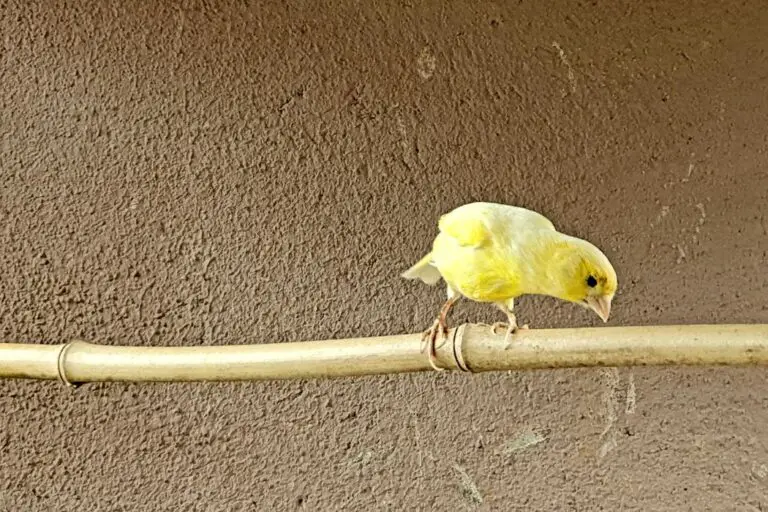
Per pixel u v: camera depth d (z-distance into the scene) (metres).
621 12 1.21
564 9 1.22
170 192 1.23
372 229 1.21
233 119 1.23
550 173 1.20
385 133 1.22
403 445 1.19
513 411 1.19
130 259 1.22
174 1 1.24
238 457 1.20
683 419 1.17
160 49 1.24
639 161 1.19
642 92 1.20
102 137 1.23
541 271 0.89
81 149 1.23
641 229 1.19
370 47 1.23
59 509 1.19
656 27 1.21
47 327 1.21
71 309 1.21
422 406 1.20
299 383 1.21
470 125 1.21
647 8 1.21
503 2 1.22
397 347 0.94
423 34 1.23
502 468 1.18
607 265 0.88
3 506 1.19
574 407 1.18
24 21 1.24
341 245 1.21
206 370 0.96
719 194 1.18
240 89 1.23
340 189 1.22
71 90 1.24
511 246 0.89
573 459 1.17
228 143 1.23
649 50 1.20
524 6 1.22
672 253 1.18
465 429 1.19
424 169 1.21
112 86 1.24
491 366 0.93
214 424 1.20
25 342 1.20
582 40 1.21
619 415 1.17
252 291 1.21
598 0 1.22
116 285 1.21
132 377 0.97
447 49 1.22
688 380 1.17
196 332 1.21
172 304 1.21
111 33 1.24
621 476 1.17
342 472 1.19
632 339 0.91
